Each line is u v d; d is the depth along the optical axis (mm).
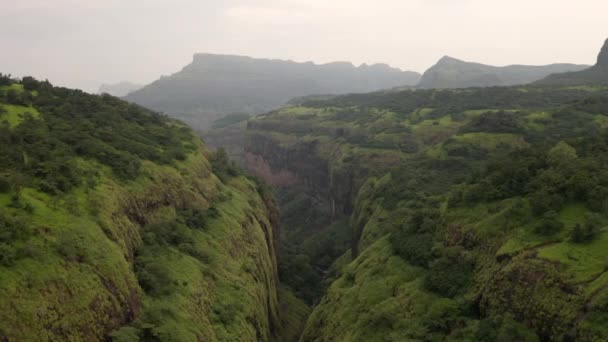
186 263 44000
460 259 44094
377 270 52750
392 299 45812
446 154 95875
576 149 51531
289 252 110062
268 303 61656
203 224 54594
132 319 32688
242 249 58469
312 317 58750
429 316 40250
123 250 36781
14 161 38281
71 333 26719
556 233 36688
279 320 69000
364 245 75438
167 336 32688
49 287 26938
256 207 80375
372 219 84188
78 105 65750
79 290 28797
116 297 31750
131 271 35969
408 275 48312
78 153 47062
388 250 55938
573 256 32938
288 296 83125
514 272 35688
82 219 34500
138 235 42469
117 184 44875
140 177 49406
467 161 90375
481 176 54094
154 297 36375
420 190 80938
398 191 84375
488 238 42375
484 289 38469
